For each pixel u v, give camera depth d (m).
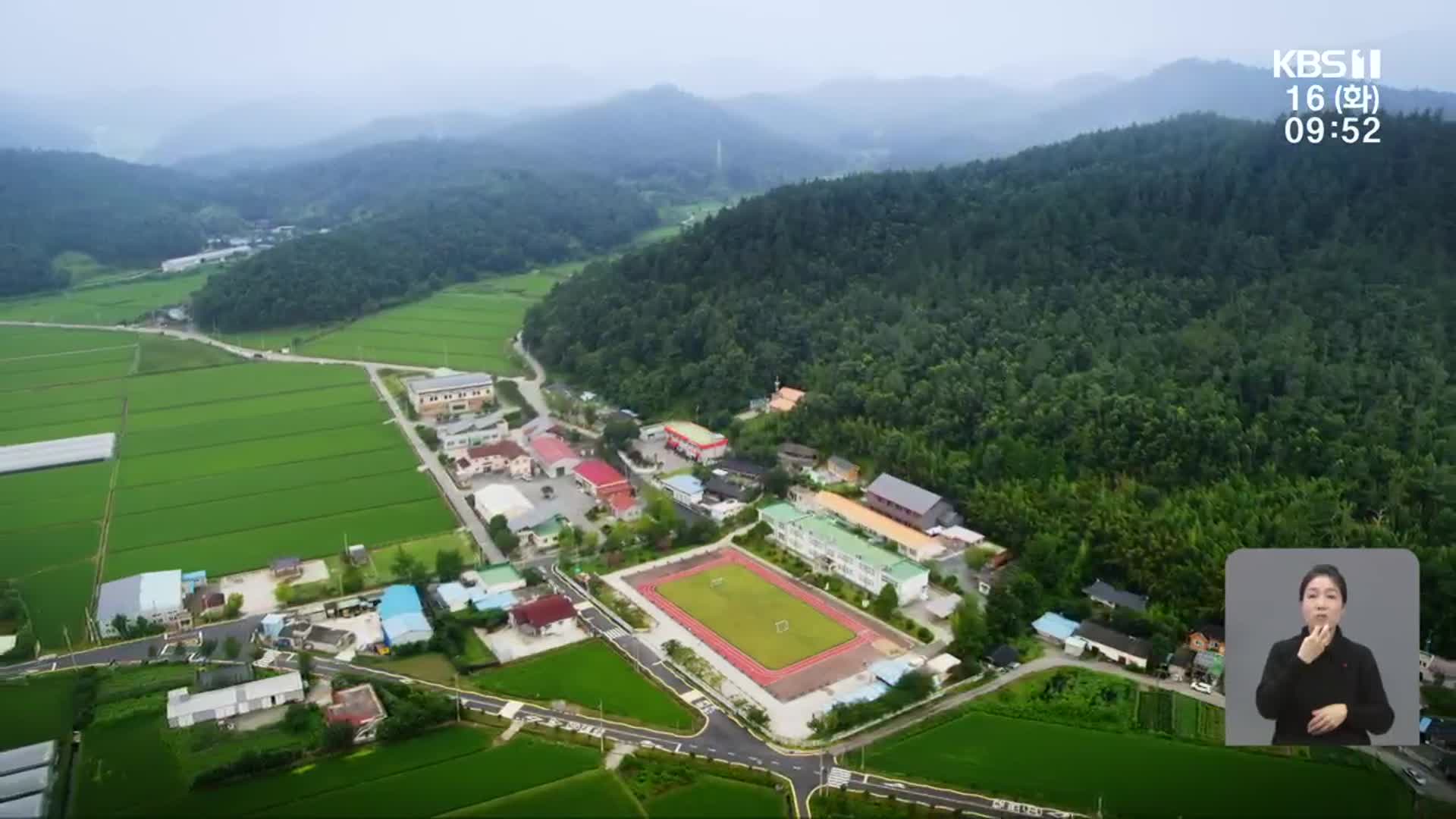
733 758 92.31
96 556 136.00
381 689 101.62
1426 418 133.88
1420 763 89.38
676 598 125.44
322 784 87.94
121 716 97.44
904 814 83.88
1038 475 142.62
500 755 92.56
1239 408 143.12
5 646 110.31
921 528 140.38
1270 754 91.38
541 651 112.00
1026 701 101.00
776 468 160.12
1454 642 106.00
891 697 99.44
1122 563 121.62
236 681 102.31
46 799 84.75
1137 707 99.31
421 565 127.50
